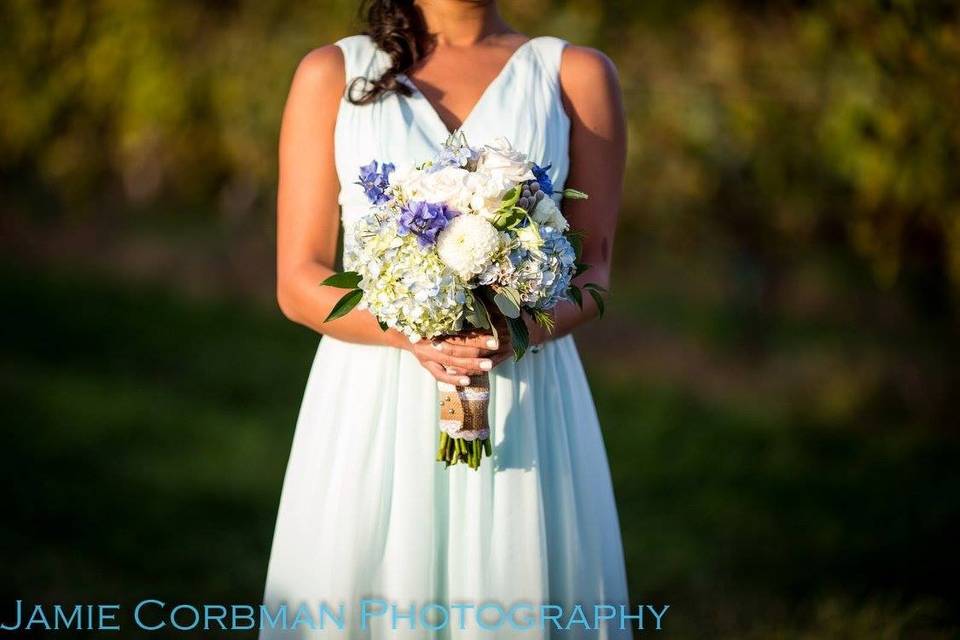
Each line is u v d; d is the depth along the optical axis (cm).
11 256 1989
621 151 375
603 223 369
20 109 1107
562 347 370
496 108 354
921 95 854
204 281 1853
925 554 772
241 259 1875
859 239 957
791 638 607
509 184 311
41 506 803
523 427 351
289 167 362
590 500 365
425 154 347
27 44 1080
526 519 349
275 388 1323
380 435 352
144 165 1280
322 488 357
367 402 353
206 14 1057
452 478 350
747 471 1005
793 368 1370
